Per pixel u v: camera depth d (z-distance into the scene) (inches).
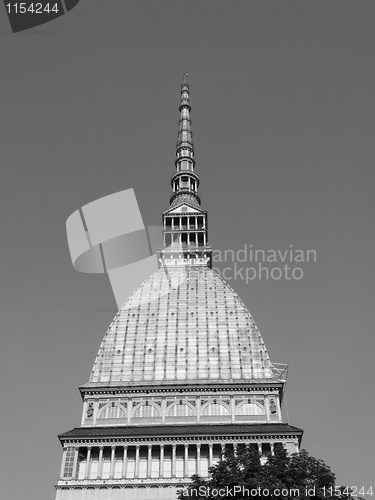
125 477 4020.7
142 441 4156.0
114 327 5152.6
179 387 4584.2
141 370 4854.8
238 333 5064.0
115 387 4594.0
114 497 3917.3
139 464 4106.8
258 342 5002.5
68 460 4094.5
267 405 4500.5
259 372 4820.4
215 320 5162.4
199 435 4133.9
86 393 4598.9
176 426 4377.5
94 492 3939.5
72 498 3914.9
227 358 4906.5
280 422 4421.8
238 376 4795.8
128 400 4552.2
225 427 4315.9
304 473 2245.3
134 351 4972.9
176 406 4512.8
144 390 4586.6
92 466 4119.1
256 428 4247.0
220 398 4539.9
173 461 4079.7
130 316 5226.4
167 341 5029.5
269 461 2298.2
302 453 2389.3
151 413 4485.7
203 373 4822.8
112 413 4505.4
